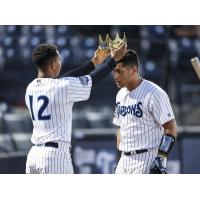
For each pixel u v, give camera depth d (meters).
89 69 22.12
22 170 34.12
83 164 34.78
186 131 34.84
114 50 21.11
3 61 50.09
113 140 35.06
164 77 47.72
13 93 49.72
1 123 39.62
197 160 34.72
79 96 20.94
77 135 34.91
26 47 49.94
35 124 21.19
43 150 20.91
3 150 35.00
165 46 49.00
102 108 48.62
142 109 21.45
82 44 49.16
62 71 48.50
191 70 49.97
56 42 49.31
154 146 21.59
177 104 47.50
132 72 21.64
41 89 21.02
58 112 20.86
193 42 51.06
